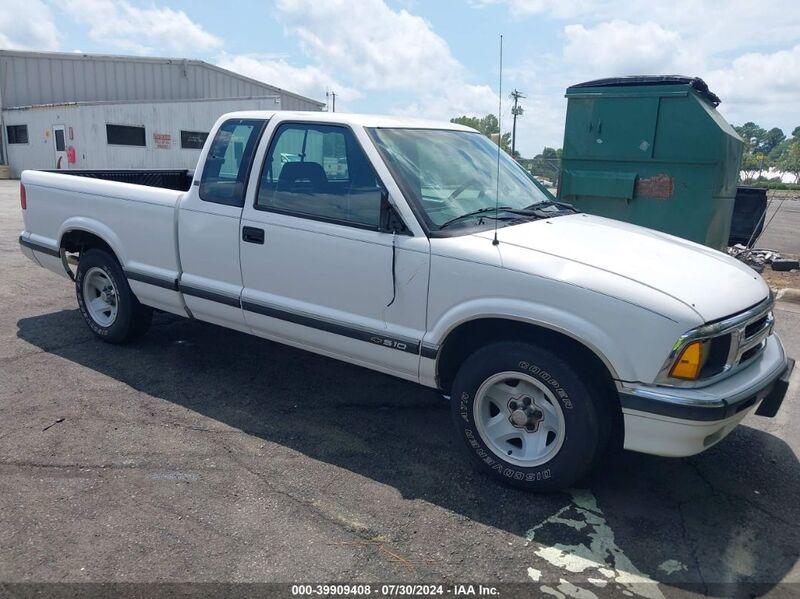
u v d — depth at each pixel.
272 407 4.49
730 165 7.11
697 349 3.03
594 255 3.40
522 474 3.46
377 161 3.81
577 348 3.30
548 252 3.40
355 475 3.64
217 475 3.59
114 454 3.77
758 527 3.29
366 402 4.63
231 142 4.52
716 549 3.10
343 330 3.95
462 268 3.47
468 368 3.56
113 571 2.80
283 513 3.26
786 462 3.99
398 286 3.70
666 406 3.01
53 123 25.12
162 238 4.85
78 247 5.76
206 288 4.61
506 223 3.84
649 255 3.54
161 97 30.73
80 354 5.32
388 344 3.78
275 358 5.41
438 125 4.54
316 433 4.13
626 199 7.24
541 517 3.30
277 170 4.26
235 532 3.09
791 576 2.92
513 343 3.40
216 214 4.50
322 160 4.06
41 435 3.96
